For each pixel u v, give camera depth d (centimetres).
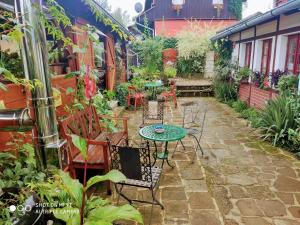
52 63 414
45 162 189
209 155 437
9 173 194
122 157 249
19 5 165
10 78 153
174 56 1475
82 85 431
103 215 143
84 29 339
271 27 665
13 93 266
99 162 306
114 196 308
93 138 384
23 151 238
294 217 268
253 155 436
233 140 517
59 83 374
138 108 834
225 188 327
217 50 1148
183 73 1475
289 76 555
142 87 959
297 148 444
